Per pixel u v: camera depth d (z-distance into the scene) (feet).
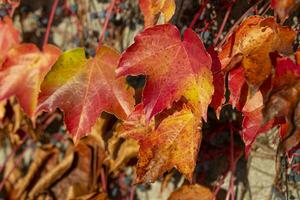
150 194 3.46
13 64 2.68
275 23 2.29
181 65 2.26
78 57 2.45
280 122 2.32
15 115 3.33
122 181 3.46
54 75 2.42
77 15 3.47
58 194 3.36
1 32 3.02
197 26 3.08
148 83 2.25
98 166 3.22
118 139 3.04
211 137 3.26
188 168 2.41
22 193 3.58
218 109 2.37
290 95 2.16
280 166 3.10
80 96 2.45
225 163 3.26
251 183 3.27
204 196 2.89
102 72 2.46
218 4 3.05
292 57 2.24
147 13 2.41
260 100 2.37
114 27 3.39
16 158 3.68
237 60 2.36
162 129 2.43
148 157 2.46
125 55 2.26
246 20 2.35
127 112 2.47
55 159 3.52
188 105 2.36
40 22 3.54
